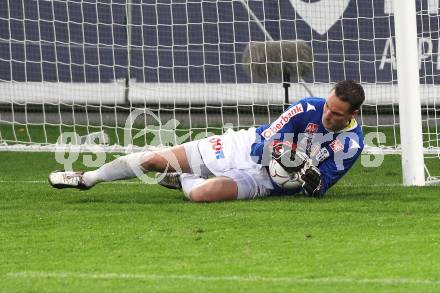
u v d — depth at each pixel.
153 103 38.22
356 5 37.31
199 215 22.83
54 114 38.88
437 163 33.66
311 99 23.95
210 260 18.55
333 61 36.78
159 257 18.88
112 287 16.53
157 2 38.19
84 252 19.42
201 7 37.12
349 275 17.16
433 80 36.28
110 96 38.34
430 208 23.70
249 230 21.22
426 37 36.72
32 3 38.66
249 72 36.56
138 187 27.52
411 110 27.64
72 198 25.62
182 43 38.31
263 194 24.80
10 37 36.75
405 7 27.52
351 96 22.97
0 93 38.56
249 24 36.75
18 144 35.38
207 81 38.31
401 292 15.92
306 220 22.19
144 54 38.16
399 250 19.14
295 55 35.69
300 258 18.56
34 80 38.75
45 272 17.73
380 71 37.97
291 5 37.72
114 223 22.17
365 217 22.55
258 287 16.39
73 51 38.69
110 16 38.53
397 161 34.06
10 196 26.03
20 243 20.28
